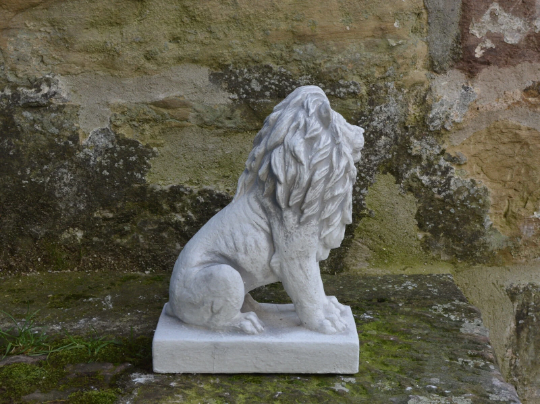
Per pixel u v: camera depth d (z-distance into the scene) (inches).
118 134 77.9
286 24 75.2
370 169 79.0
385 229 80.7
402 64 76.3
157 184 78.9
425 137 78.0
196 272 57.5
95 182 78.5
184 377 56.4
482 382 56.1
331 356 56.5
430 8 74.6
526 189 79.0
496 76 76.1
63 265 80.6
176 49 75.9
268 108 77.4
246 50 76.0
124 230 80.1
